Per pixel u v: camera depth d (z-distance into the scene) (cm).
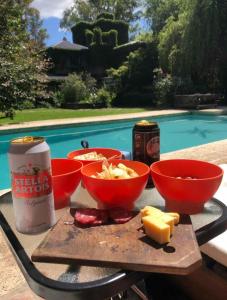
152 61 1841
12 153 82
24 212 86
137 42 2192
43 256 74
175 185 98
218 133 947
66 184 104
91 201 112
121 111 1312
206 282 111
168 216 83
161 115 1105
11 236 86
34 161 83
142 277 72
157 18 1975
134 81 1847
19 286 169
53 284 66
